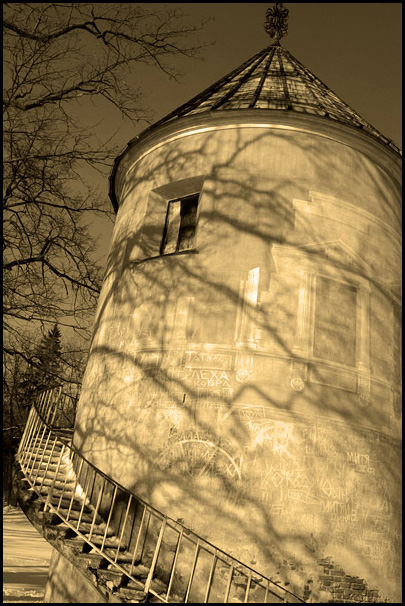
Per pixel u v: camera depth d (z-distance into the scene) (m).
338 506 11.02
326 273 12.42
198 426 11.28
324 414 11.47
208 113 13.59
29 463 12.34
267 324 11.77
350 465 11.38
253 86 15.00
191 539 10.59
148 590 9.47
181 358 11.91
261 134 13.34
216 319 11.95
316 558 10.55
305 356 11.70
